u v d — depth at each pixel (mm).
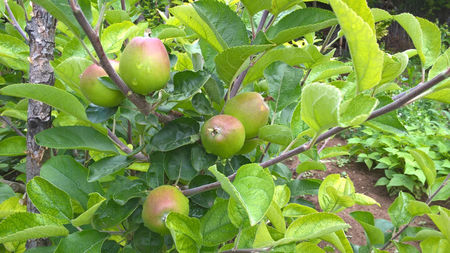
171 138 355
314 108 270
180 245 292
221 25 334
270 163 359
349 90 435
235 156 413
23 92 318
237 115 346
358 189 1626
